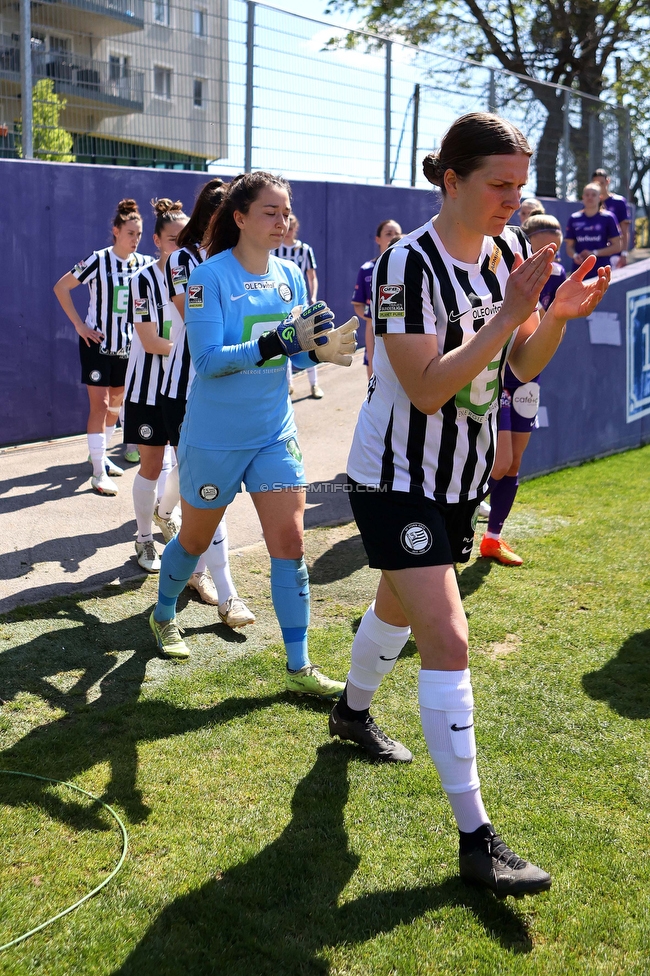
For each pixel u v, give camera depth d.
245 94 9.27
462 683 2.29
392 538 2.33
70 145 7.91
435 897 2.27
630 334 8.29
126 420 4.49
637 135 23.91
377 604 2.76
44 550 4.82
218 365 2.90
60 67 7.73
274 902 2.24
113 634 3.87
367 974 2.02
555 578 4.70
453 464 2.37
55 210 7.53
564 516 5.91
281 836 2.51
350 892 2.29
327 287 10.73
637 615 4.20
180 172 8.50
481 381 2.30
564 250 14.66
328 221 10.56
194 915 2.18
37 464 6.73
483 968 2.04
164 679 3.47
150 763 2.87
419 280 2.18
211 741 3.01
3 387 7.41
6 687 3.34
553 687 3.46
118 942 2.08
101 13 7.93
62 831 2.50
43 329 7.59
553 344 2.41
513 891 2.19
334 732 3.01
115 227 6.12
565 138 14.45
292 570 3.25
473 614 4.20
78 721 3.12
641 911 2.22
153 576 4.58
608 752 2.99
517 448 4.80
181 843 2.47
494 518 4.92
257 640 3.88
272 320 3.13
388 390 2.35
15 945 2.06
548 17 21.55
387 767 2.87
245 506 5.72
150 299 4.30
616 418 8.20
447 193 2.19
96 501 5.77
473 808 2.29
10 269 7.30
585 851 2.46
